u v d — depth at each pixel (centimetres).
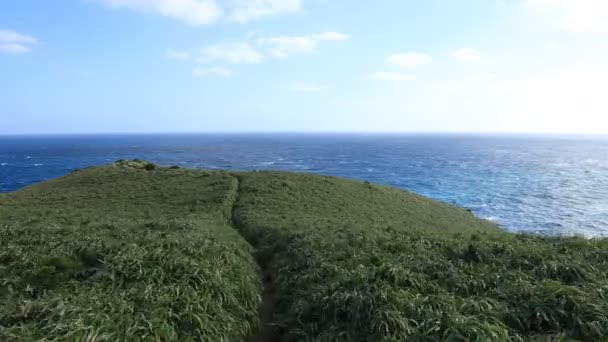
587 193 7975
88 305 907
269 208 3438
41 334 775
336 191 4362
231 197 3850
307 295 1119
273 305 1279
